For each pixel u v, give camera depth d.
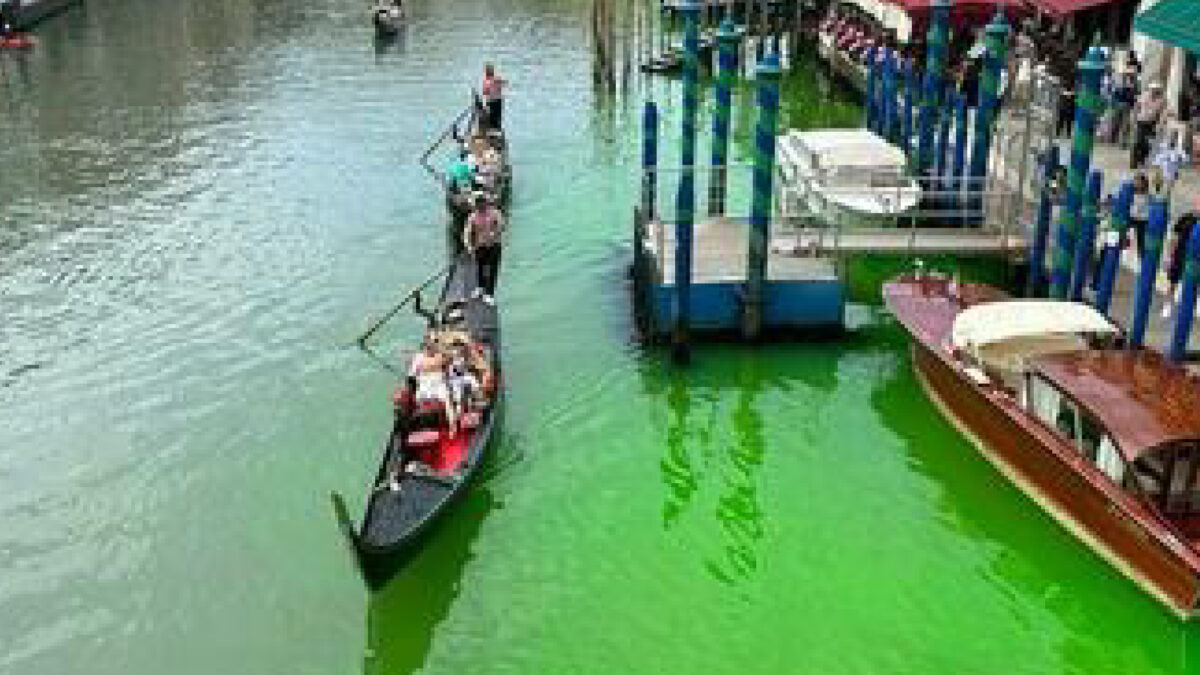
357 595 16.41
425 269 26.88
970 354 19.33
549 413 20.66
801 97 42.34
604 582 16.59
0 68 47.66
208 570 16.89
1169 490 15.81
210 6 61.00
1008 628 15.76
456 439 18.27
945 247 23.27
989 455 18.95
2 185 33.19
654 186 25.88
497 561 16.98
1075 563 16.88
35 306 25.05
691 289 22.34
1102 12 33.16
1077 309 19.23
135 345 23.22
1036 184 25.55
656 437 20.02
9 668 15.12
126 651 15.43
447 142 36.62
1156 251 18.50
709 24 50.50
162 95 42.94
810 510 18.19
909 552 17.20
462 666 15.09
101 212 30.83
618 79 44.94
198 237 28.95
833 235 23.81
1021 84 31.41
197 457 19.50
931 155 26.81
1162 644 15.45
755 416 20.67
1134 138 26.58
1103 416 16.27
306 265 27.11
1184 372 17.45
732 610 16.06
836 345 22.95
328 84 44.12
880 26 40.47
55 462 19.34
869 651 15.34
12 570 16.89
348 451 19.67
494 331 21.69
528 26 54.53
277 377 22.00
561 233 28.98
